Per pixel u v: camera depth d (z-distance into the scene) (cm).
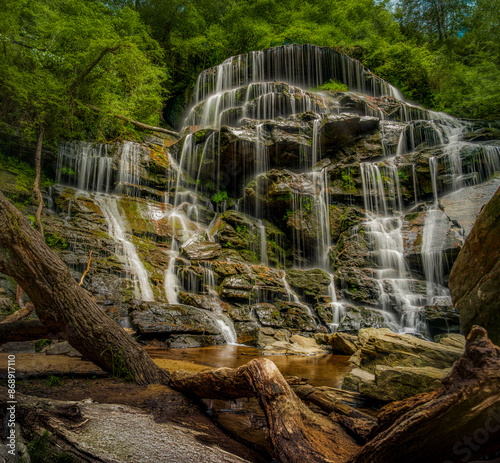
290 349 778
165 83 2358
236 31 2438
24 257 338
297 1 2722
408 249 1173
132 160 1516
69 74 1326
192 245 1236
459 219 1178
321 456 195
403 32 3020
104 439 226
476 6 2662
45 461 203
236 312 998
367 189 1434
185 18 2492
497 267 198
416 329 948
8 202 335
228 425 293
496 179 1287
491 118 1889
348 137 1580
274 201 1431
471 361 145
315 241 1374
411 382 317
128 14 1625
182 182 1600
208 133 1594
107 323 389
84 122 1482
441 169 1398
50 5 1323
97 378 391
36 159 1248
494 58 2317
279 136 1538
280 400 229
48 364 464
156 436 239
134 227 1269
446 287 1064
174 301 1025
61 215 1208
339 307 1046
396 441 156
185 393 347
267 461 227
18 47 1223
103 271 988
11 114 1266
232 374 280
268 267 1249
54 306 359
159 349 745
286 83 1908
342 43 2378
